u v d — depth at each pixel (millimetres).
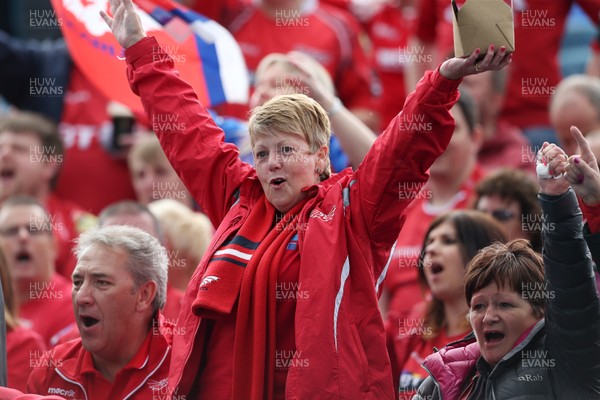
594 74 28938
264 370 14016
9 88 28609
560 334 13578
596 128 23516
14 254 21641
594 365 13547
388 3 32938
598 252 13711
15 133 26266
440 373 14555
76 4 19844
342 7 32875
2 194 26188
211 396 14336
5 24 32625
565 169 13383
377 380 13828
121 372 15859
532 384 13742
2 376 15758
